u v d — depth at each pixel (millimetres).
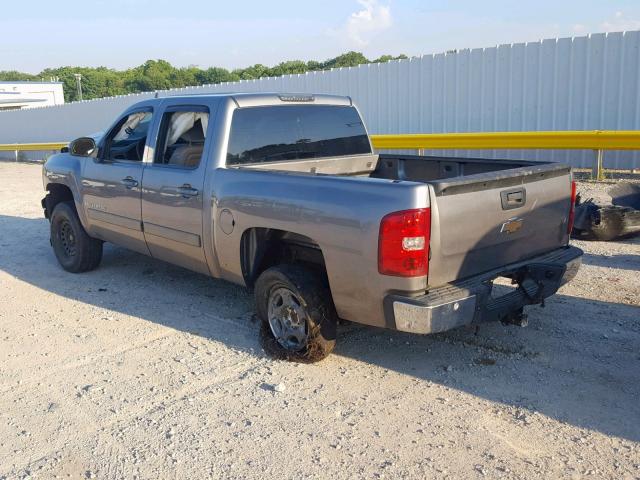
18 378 4664
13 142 29266
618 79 11766
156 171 5809
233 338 5281
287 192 4562
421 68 14211
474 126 13617
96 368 4793
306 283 4551
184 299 6363
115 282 7043
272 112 5586
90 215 6863
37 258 8305
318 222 4332
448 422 3877
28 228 10344
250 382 4477
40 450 3723
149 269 7531
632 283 6273
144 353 5039
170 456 3607
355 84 15578
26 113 28203
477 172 5617
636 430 3719
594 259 7137
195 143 5512
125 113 6406
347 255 4188
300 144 5809
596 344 4914
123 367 4793
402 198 3891
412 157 6125
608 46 11742
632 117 11750
